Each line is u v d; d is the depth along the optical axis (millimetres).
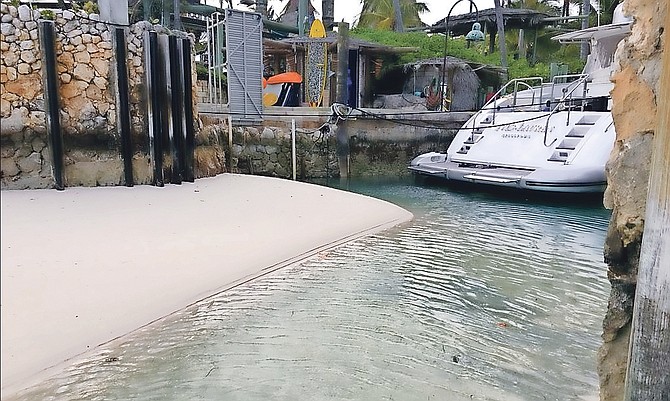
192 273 5988
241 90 15492
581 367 4129
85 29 10016
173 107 11086
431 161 15922
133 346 4340
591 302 5609
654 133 1689
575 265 7043
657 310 1575
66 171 9977
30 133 9500
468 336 4699
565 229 9414
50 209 8211
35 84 9508
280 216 9062
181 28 22188
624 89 1900
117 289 5344
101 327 4574
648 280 1605
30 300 4891
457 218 10391
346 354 4301
